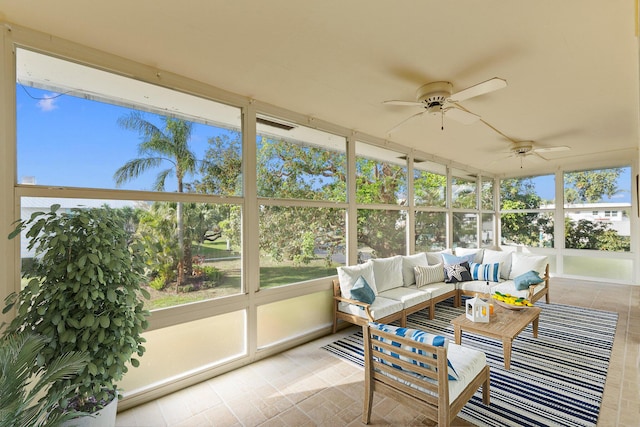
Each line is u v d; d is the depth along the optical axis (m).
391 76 2.57
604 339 3.36
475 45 2.10
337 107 3.32
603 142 4.76
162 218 2.53
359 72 2.51
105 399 1.82
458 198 6.53
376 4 1.68
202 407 2.29
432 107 2.71
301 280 3.55
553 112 3.41
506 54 2.21
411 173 5.18
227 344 2.88
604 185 6.31
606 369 2.72
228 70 2.49
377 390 2.01
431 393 1.75
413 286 4.44
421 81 2.65
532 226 7.30
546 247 7.07
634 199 5.98
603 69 2.43
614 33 1.94
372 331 1.99
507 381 2.54
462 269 4.68
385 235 4.73
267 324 3.20
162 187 2.53
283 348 3.26
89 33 1.99
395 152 4.93
